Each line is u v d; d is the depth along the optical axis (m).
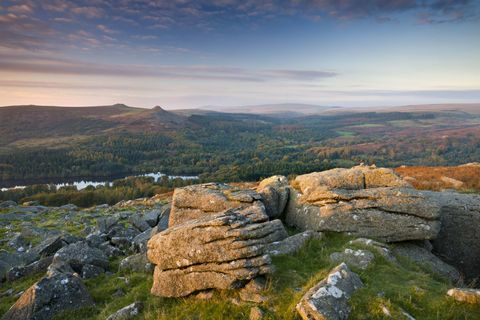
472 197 21.20
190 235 13.09
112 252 21.16
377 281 12.14
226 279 12.02
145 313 12.27
